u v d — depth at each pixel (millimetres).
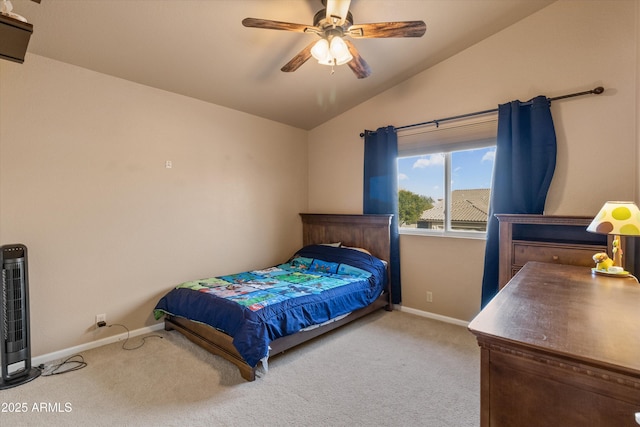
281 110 4043
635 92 2400
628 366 820
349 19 2178
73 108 2689
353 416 1896
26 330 2312
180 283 3396
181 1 2170
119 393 2133
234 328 2369
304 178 4805
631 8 2424
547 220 2438
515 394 1020
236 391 2156
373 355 2656
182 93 3377
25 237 2465
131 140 3033
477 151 3264
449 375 2338
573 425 924
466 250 3309
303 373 2377
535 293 1537
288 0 2252
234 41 2633
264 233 4246
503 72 3012
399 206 3896
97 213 2826
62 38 2363
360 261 3613
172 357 2641
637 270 2328
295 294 2809
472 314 3273
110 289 2910
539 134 2748
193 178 3500
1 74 2354
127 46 2539
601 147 2555
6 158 2381
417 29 2025
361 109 4133
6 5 1310
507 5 2672
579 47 2637
